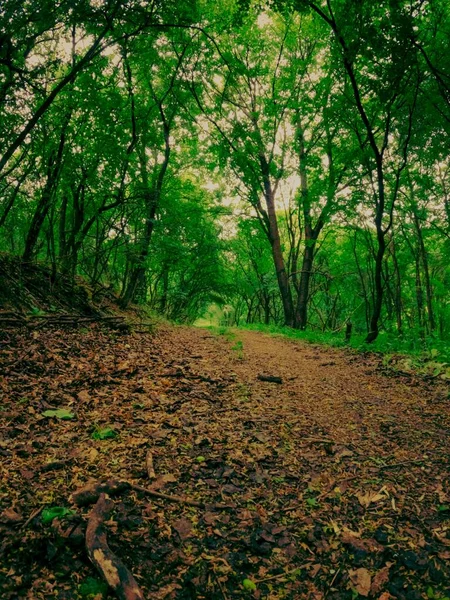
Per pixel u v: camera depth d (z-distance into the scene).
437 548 2.72
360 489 3.41
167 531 2.67
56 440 3.66
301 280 19.48
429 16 9.48
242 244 26.27
